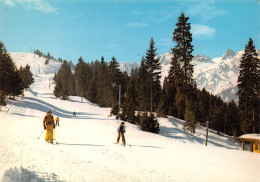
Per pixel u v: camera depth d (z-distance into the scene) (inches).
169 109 2807.6
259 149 1108.5
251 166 421.7
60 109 2593.5
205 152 603.8
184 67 1814.7
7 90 1841.8
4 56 1914.4
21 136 500.4
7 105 1494.8
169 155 494.9
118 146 544.1
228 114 3321.9
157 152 525.0
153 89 2458.2
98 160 354.6
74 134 722.8
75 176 251.4
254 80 1743.4
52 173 244.8
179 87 1824.6
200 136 1781.5
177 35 1824.6
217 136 2058.3
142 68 2763.3
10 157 278.1
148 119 1504.7
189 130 1841.8
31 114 1461.6
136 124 1768.0
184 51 1800.0
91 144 524.4
